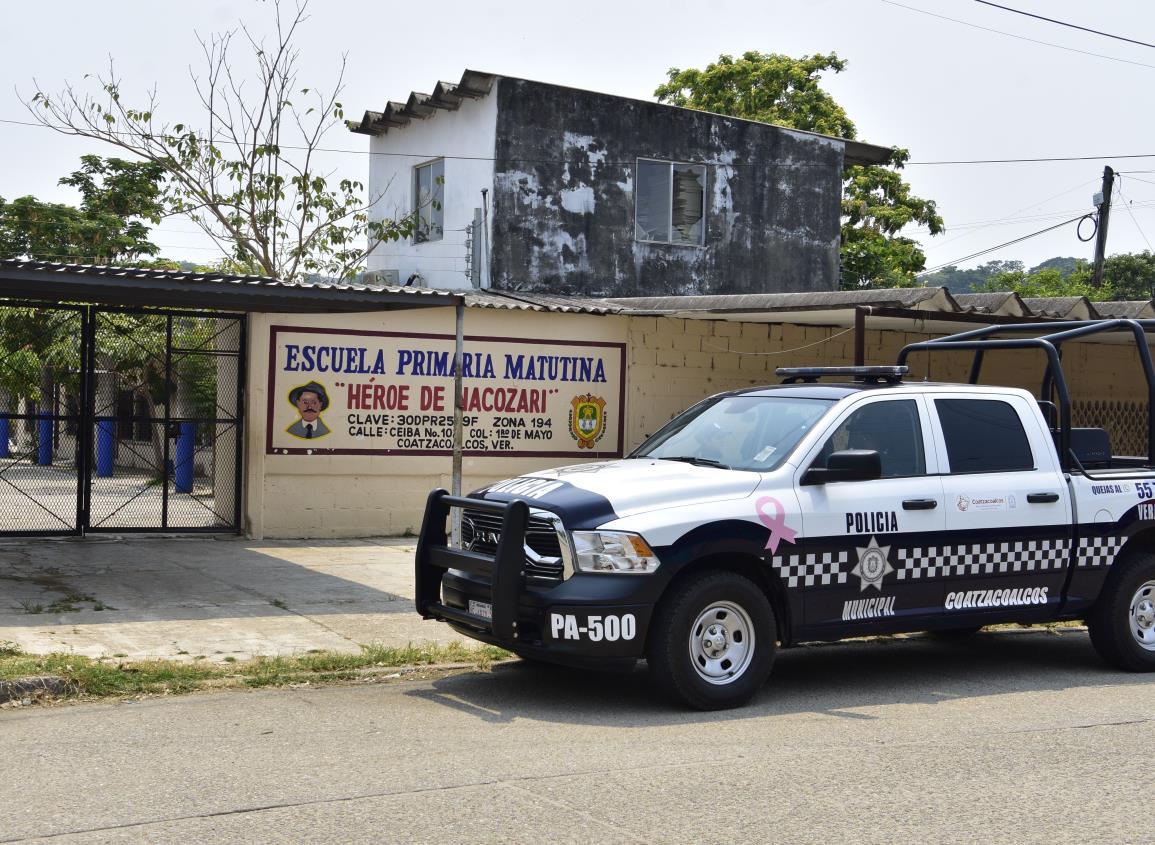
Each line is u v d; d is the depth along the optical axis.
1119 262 50.06
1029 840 5.16
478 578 7.78
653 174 21.89
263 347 14.59
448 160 21.30
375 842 4.94
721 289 22.53
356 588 11.45
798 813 5.43
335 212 22.39
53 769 5.90
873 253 33.19
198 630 9.31
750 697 7.57
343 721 7.02
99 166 33.12
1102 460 9.38
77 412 15.68
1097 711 7.68
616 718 7.24
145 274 10.17
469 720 7.12
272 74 22.28
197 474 17.53
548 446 16.48
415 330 15.45
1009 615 8.51
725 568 7.61
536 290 20.66
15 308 14.86
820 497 7.79
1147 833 5.27
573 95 20.88
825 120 33.44
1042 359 20.78
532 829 5.14
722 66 33.78
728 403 8.89
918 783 5.93
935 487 8.20
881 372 8.59
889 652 9.77
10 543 13.44
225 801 5.43
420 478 15.60
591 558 7.22
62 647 8.48
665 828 5.20
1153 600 9.12
